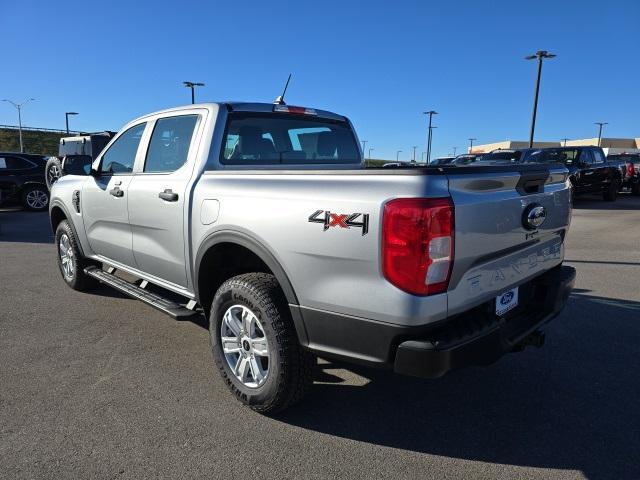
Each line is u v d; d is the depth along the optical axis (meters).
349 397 3.46
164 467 2.67
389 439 2.97
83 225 5.23
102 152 4.88
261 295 3.00
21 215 14.78
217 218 3.28
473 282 2.66
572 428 3.10
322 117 4.60
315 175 2.84
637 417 3.22
